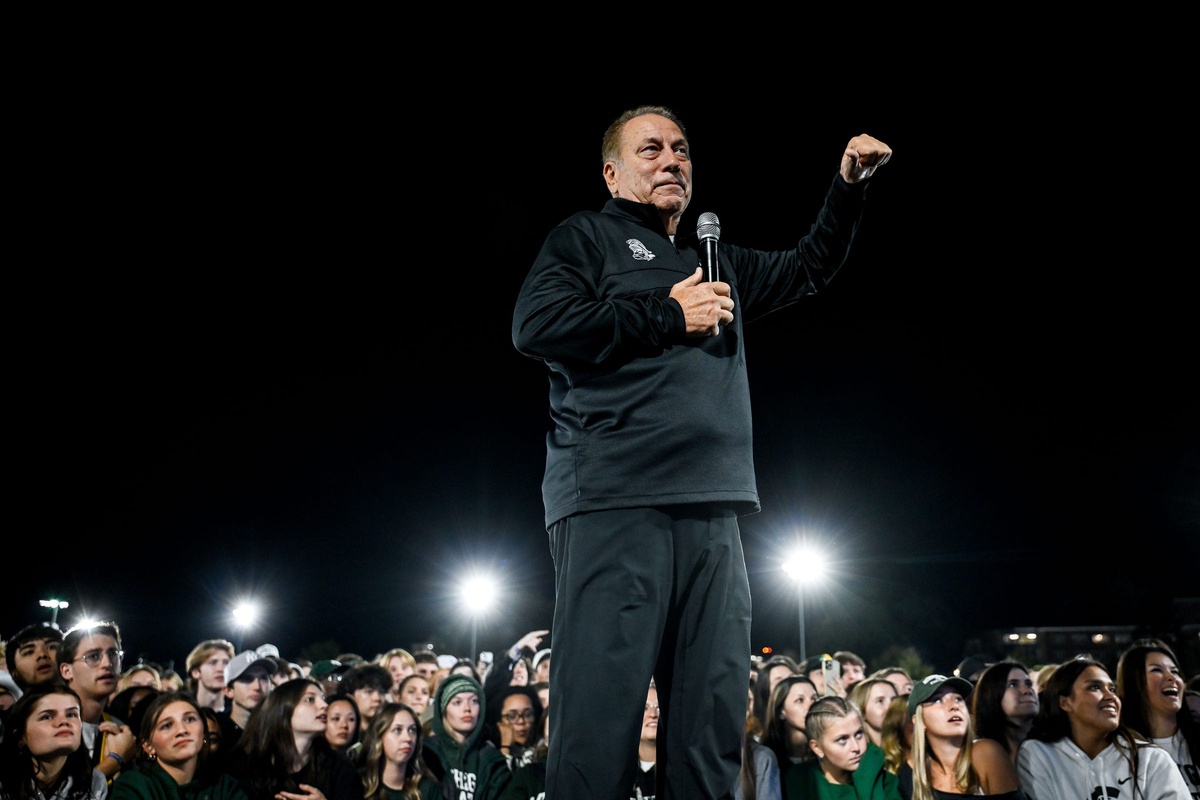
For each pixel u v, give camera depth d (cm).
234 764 479
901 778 536
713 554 168
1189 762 494
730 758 167
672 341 168
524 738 628
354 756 538
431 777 542
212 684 669
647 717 468
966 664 765
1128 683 509
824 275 228
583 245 183
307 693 496
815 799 490
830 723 489
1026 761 452
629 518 163
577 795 153
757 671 673
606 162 207
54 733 394
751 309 223
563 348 165
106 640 495
